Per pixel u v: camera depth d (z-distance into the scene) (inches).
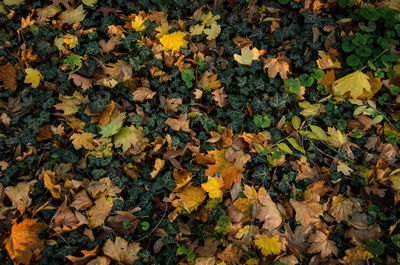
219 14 141.6
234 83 129.4
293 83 123.0
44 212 98.5
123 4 136.9
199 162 113.7
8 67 117.7
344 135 121.1
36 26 126.3
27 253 90.0
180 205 104.8
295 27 137.4
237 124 120.5
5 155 107.7
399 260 98.6
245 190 106.1
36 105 116.6
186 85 125.9
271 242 99.1
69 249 93.5
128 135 113.3
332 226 106.3
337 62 131.5
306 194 109.7
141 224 102.2
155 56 126.9
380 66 128.2
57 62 122.0
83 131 112.1
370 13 131.7
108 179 106.3
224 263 97.1
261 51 132.8
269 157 114.1
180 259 98.8
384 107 126.7
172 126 117.5
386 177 112.1
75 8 132.2
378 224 105.8
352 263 99.9
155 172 108.3
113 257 93.7
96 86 121.0
